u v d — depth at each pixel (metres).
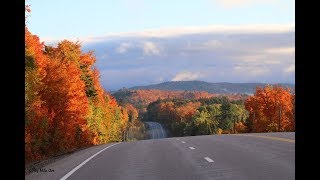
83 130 59.56
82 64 69.88
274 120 98.88
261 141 25.55
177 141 30.84
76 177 13.45
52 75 44.44
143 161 17.52
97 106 75.69
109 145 31.83
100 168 15.72
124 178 12.74
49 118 43.19
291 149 19.61
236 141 26.92
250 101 102.94
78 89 49.59
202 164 15.45
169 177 12.52
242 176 12.08
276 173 12.39
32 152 38.28
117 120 121.12
